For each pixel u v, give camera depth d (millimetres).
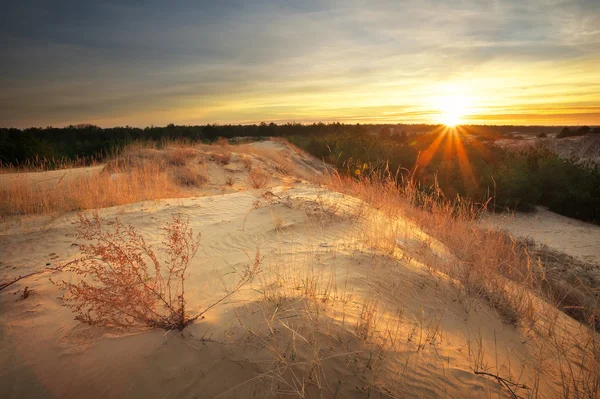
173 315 2672
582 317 3861
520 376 2479
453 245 5793
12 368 2229
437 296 3557
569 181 12258
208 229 5973
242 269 4070
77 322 2766
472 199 11633
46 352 2379
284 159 20500
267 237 5383
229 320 2648
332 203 6824
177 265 4277
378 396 2025
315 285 3217
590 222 10750
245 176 14836
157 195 9055
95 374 2170
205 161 15219
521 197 11750
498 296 3764
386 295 3348
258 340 2355
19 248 5027
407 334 2658
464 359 2514
